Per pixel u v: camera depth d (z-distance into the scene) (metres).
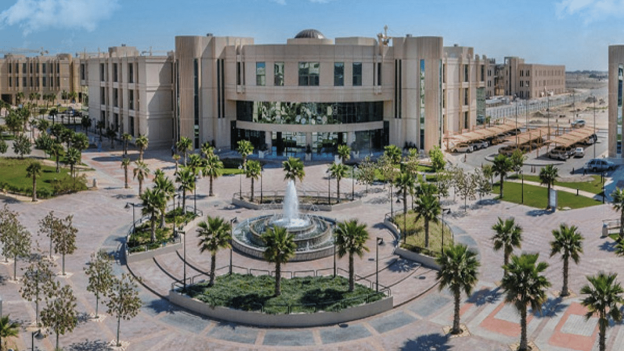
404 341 47.47
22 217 80.50
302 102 128.50
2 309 51.62
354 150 134.00
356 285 56.47
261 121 132.50
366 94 131.75
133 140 150.50
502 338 47.56
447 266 47.47
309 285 56.47
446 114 149.25
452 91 152.25
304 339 48.00
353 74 129.75
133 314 47.06
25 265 62.41
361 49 129.88
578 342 46.66
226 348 46.38
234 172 114.25
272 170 117.31
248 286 55.91
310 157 128.88
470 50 164.62
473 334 48.38
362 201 92.38
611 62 118.50
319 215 83.56
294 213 83.50
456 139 142.75
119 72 155.12
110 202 89.69
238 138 139.25
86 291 56.47
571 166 122.50
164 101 144.25
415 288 57.59
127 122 153.25
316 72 127.62
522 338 44.78
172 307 53.69
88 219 80.62
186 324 50.47
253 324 50.62
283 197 92.25
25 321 49.91
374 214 84.62
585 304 42.56
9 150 132.12
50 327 46.19
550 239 72.31
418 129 134.50
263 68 129.50
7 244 57.53
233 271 61.44
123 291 47.62
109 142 153.50
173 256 66.06
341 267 63.12
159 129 144.62
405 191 77.38
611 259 64.88
